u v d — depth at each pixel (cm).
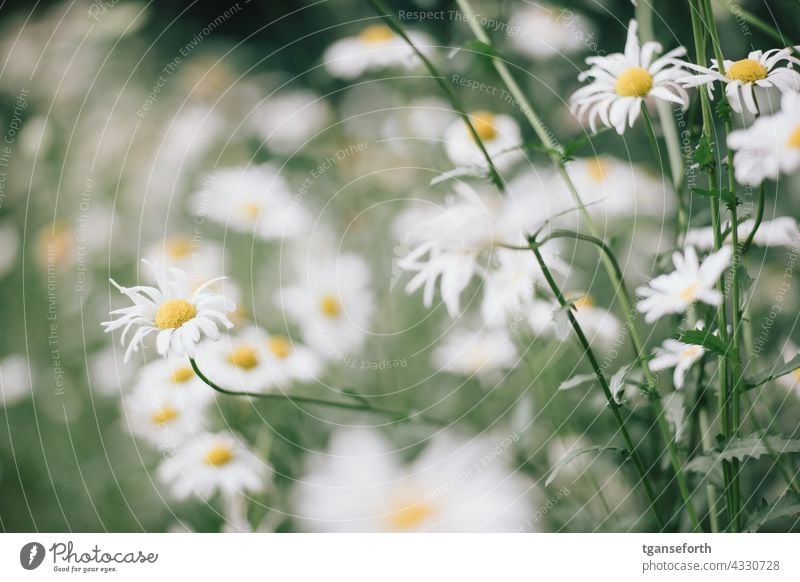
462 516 74
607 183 94
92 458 97
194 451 88
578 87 110
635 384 74
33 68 133
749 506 79
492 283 84
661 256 77
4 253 113
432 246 77
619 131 73
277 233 101
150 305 76
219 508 88
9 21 137
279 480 87
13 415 100
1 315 107
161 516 92
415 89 111
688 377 75
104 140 123
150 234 112
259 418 90
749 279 72
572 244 92
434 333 96
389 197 108
